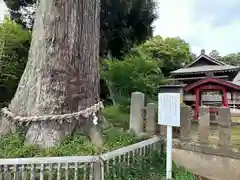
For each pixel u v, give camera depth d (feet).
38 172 8.12
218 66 45.21
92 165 8.38
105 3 29.66
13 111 11.50
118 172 9.27
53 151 9.81
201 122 12.30
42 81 11.26
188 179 11.11
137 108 14.16
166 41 60.49
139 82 22.97
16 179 7.53
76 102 11.52
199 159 12.07
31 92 11.35
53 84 11.22
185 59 61.11
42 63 11.39
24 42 22.20
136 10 32.83
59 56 11.37
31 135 10.72
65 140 10.76
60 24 11.48
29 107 11.19
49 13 11.51
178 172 11.71
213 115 14.57
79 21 12.00
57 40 11.41
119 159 9.47
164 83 26.04
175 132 14.48
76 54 11.77
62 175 8.16
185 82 47.03
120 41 34.40
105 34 32.71
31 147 10.07
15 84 21.29
